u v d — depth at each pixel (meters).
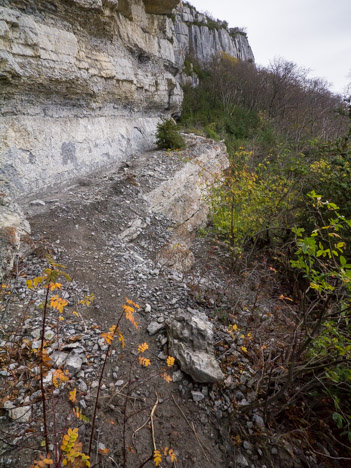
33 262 3.66
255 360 2.94
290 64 25.20
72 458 1.27
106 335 1.44
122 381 2.44
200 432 2.29
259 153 13.40
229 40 35.25
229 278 5.11
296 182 6.17
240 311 3.89
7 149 5.16
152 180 7.29
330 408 2.69
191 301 3.76
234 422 2.43
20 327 2.68
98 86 7.77
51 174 6.09
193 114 19.64
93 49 7.66
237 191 5.85
